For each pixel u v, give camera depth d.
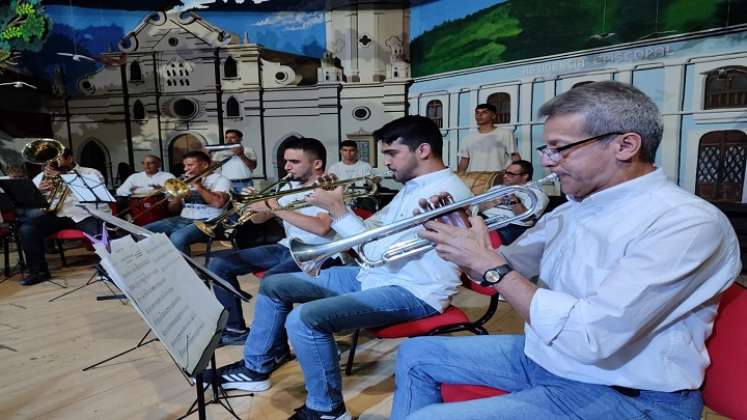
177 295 1.13
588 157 0.90
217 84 5.65
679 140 3.69
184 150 5.80
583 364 0.92
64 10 5.53
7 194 3.40
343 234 1.56
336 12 5.29
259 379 1.86
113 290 3.33
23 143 5.44
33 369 2.10
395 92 5.33
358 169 4.73
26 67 5.50
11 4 5.08
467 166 4.70
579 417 0.88
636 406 0.87
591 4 3.99
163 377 2.03
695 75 3.54
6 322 2.70
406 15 5.16
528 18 4.36
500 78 4.62
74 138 5.82
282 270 2.15
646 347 0.87
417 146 1.57
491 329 2.48
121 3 5.54
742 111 3.36
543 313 0.86
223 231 3.21
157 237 1.22
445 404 0.94
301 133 5.62
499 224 1.13
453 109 5.01
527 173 3.28
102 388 1.93
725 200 3.51
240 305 2.34
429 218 1.11
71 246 4.86
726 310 0.90
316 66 5.46
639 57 3.79
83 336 2.49
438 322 1.52
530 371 1.06
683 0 3.52
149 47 5.63
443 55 4.98
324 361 1.50
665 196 0.87
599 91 0.89
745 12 3.26
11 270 3.97
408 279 1.54
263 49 5.53
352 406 1.77
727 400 0.87
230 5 5.45
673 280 0.78
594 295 0.84
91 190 3.43
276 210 1.95
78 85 5.72
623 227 0.89
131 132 5.81
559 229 1.07
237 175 4.96
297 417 1.56
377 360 2.17
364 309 1.45
